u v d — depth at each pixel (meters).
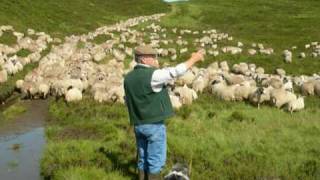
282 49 55.22
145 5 118.44
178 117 18.66
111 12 101.44
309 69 39.16
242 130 16.66
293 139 15.52
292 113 19.94
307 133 16.48
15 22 58.31
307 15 94.62
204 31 73.75
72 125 18.02
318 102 22.98
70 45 49.06
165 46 51.78
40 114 20.88
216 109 20.62
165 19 97.56
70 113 20.06
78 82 24.72
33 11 68.50
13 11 63.22
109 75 27.64
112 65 33.84
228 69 35.88
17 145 16.06
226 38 63.53
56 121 19.28
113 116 19.34
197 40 58.78
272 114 19.44
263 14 98.56
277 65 40.59
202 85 24.91
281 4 115.62
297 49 55.50
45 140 16.61
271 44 61.19
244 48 52.88
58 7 79.62
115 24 85.12
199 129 16.69
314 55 47.78
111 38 60.44
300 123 17.78
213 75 27.97
